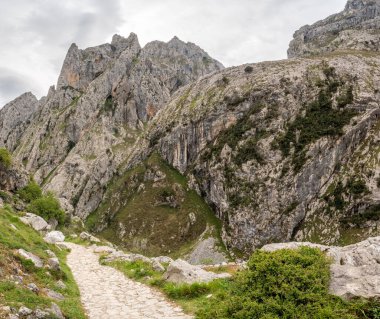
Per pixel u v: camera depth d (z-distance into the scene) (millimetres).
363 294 12367
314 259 14141
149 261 30500
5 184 92438
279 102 188000
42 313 13523
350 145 164000
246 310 12773
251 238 157000
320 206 153625
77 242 54469
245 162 177625
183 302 18141
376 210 140750
